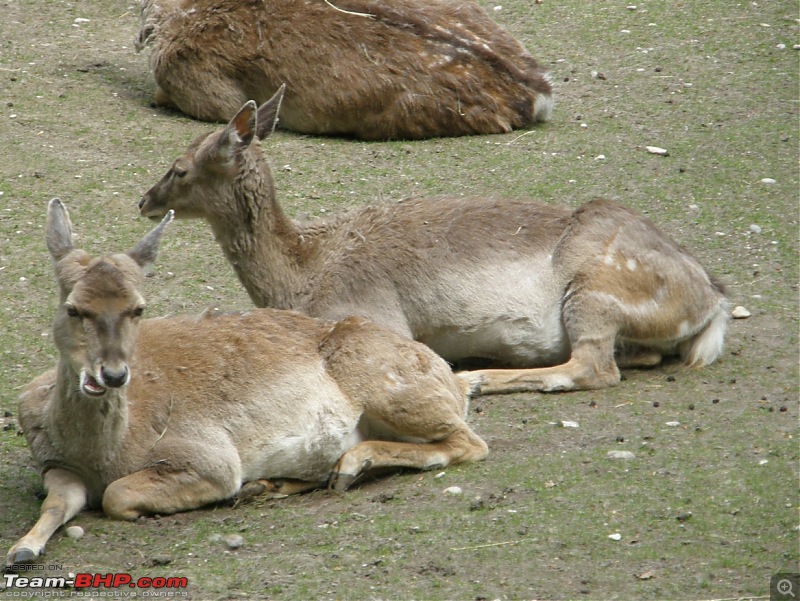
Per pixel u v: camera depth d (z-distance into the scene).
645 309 12.73
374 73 19.62
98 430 9.38
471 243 12.85
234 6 19.98
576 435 11.28
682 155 18.84
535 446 11.02
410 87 19.64
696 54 23.11
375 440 10.74
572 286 12.77
